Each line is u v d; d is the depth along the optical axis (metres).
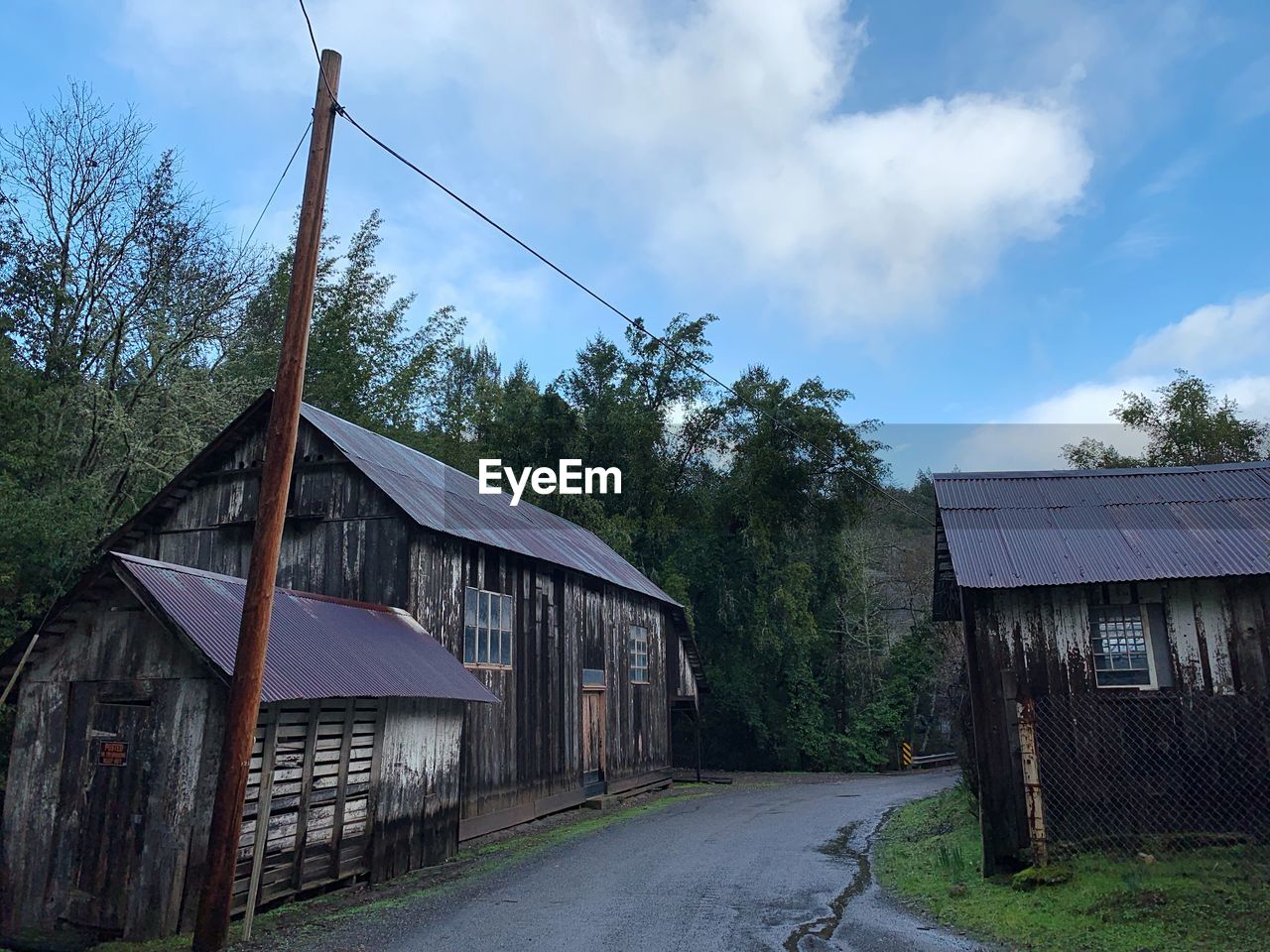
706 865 10.17
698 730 26.55
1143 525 10.10
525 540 17.28
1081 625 9.47
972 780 12.06
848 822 13.89
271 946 7.27
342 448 14.12
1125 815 8.81
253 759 8.65
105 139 19.80
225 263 22.12
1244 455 30.50
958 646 28.75
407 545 13.51
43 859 8.78
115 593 9.19
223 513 14.99
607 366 33.78
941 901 7.88
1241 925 6.21
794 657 32.84
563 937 7.12
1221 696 8.80
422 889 9.62
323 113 8.62
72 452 18.09
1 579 14.48
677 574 30.92
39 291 18.70
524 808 15.66
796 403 32.25
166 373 19.94
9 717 13.97
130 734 8.80
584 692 18.98
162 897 8.23
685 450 33.31
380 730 10.56
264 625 7.69
